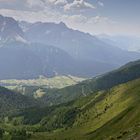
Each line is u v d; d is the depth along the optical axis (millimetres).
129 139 184500
